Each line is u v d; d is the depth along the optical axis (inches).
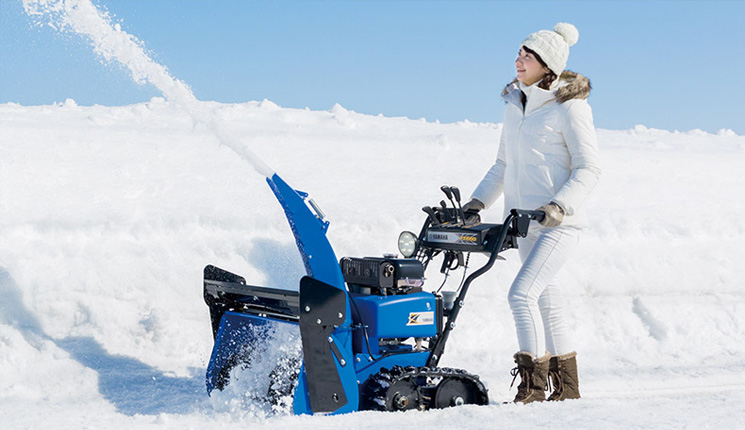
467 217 171.9
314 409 135.3
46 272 214.1
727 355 238.1
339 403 137.7
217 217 247.1
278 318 152.3
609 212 300.4
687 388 185.2
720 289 271.3
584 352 235.9
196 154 312.8
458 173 339.3
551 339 164.2
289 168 312.5
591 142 155.3
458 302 150.3
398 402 141.5
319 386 135.7
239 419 137.3
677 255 278.2
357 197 287.1
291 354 145.1
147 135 332.5
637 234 285.7
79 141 308.8
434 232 158.7
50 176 266.2
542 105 160.1
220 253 235.5
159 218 241.4
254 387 150.6
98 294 214.4
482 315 239.8
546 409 143.9
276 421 132.1
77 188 259.4
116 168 282.5
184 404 156.0
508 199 169.9
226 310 164.9
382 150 363.9
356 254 246.7
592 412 142.6
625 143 485.7
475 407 143.3
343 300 137.6
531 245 166.9
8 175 260.4
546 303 164.7
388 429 125.5
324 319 135.6
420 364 150.3
